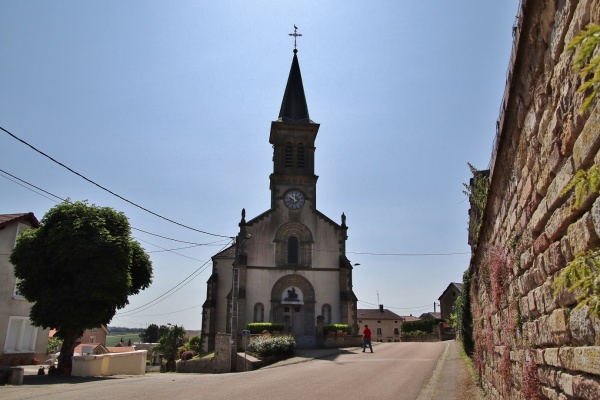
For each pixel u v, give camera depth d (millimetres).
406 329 66812
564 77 3898
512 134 6094
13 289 27156
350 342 35938
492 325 9688
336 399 13516
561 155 4082
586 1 3279
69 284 22078
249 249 38375
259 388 15844
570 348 4098
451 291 66625
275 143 41844
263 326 34875
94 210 23312
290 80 45281
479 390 12906
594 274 2775
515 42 4984
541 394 5320
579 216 3760
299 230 39312
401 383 16625
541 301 5090
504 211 7320
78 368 21922
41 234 22438
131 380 19312
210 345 37062
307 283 38219
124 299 22797
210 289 38375
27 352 28078
